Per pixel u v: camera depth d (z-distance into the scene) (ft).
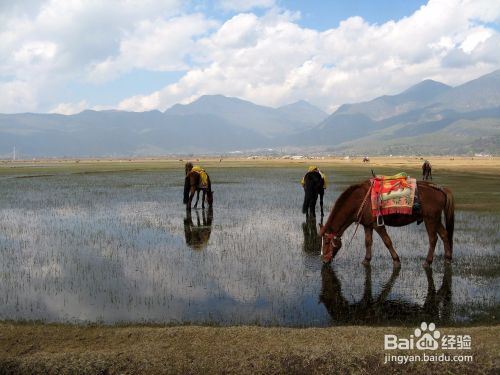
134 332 23.88
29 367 20.76
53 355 21.40
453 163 326.24
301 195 96.12
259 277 35.42
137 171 214.48
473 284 33.24
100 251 44.34
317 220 62.39
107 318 27.50
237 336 23.15
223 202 83.92
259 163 351.87
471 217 61.67
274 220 62.54
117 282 34.55
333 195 93.20
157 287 33.27
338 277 35.22
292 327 25.79
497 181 128.16
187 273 36.68
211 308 28.99
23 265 39.58
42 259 41.50
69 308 29.30
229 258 41.27
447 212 37.68
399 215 36.96
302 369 20.62
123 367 20.71
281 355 21.18
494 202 77.10
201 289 32.71
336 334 23.25
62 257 42.16
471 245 45.11
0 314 28.32
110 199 89.45
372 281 34.17
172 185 125.39
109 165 320.50
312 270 37.17
